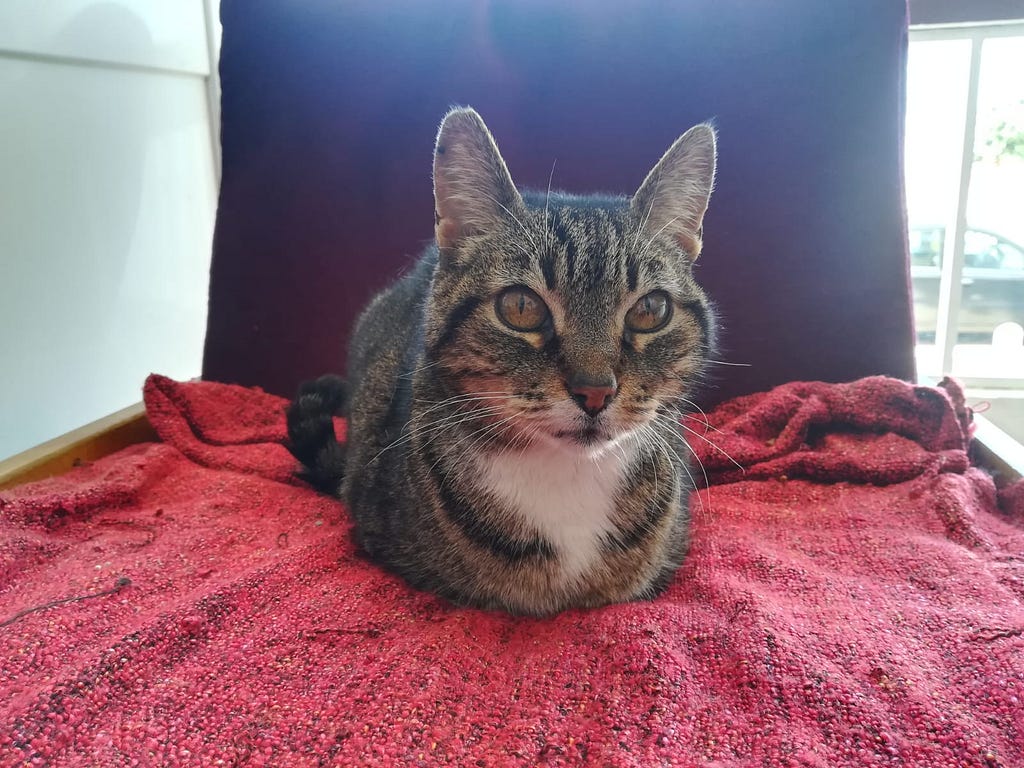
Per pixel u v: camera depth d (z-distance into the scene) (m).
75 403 0.49
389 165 0.47
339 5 0.46
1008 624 0.24
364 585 0.29
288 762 0.20
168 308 0.58
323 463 0.37
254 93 0.48
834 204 0.42
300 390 0.41
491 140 0.26
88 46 0.47
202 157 0.61
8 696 0.21
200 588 0.27
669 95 0.43
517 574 0.28
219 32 0.60
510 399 0.25
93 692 0.21
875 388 0.39
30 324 0.45
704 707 0.21
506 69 0.44
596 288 0.26
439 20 0.45
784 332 0.44
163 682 0.23
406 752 0.20
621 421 0.25
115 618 0.25
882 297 0.43
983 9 0.47
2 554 0.28
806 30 0.41
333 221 0.48
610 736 0.20
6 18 0.42
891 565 0.29
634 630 0.25
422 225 0.48
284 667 0.24
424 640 0.25
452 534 0.28
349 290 0.49
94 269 0.50
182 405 0.44
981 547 0.30
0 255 0.43
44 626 0.24
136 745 0.20
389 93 0.46
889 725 0.20
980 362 0.59
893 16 0.40
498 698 0.22
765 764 0.19
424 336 0.29
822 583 0.28
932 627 0.25
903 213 0.42
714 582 0.28
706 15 0.42
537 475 0.27
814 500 0.36
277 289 0.50
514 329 0.26
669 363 0.27
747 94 0.42
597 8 0.43
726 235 0.43
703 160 0.29
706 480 0.39
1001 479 0.37
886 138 0.41
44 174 0.45
